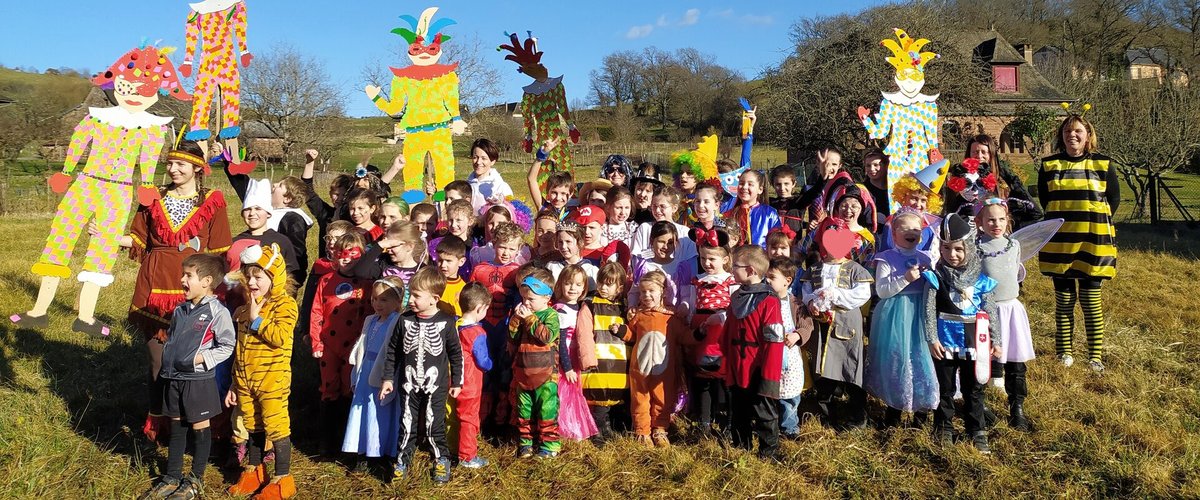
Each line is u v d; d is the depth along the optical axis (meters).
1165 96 18.09
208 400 4.10
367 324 4.49
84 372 6.01
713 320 4.71
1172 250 12.29
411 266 4.79
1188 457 4.30
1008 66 35.50
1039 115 26.08
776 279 4.44
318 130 34.84
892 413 4.84
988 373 4.40
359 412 4.35
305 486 4.26
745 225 5.73
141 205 4.83
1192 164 27.02
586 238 5.20
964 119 25.09
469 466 4.38
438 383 4.21
